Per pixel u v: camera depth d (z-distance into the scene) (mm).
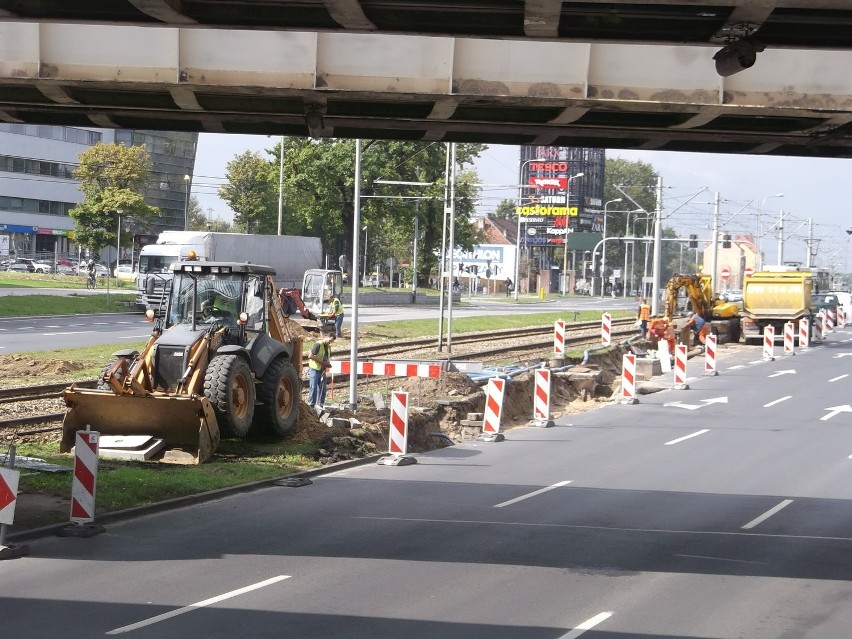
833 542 14375
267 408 19938
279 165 73312
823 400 31844
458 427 24906
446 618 10289
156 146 111062
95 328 46500
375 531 14102
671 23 11992
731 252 192500
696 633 10125
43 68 14055
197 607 10352
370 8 11547
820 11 11516
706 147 17422
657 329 46938
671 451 22188
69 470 16609
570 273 167125
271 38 14102
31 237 102812
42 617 9867
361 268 103812
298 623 9945
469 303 95438
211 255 60406
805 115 14562
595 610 10773
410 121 16203
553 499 16844
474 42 14172
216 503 15617
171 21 11695
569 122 15656
